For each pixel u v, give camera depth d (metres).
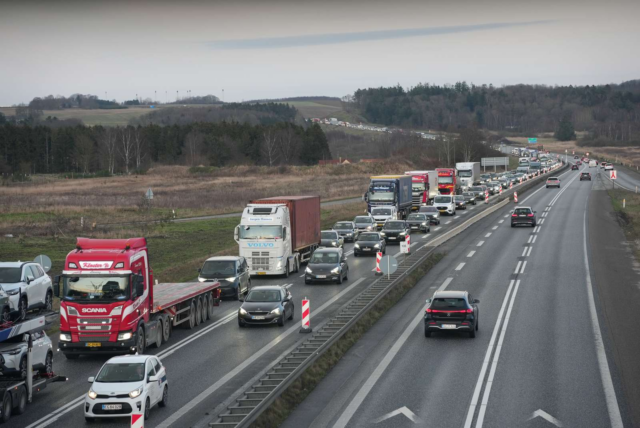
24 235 134.88
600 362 55.09
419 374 52.28
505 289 88.56
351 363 55.94
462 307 63.31
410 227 152.62
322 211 198.00
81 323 55.44
